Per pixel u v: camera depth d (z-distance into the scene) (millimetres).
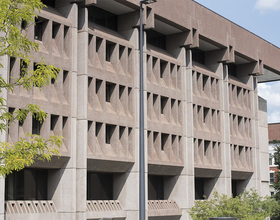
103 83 36406
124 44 38719
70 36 34406
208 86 48469
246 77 56500
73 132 33844
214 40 47875
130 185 38219
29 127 30391
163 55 43156
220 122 49469
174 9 42781
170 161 42094
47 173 34219
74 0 34688
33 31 31500
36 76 17234
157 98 41562
